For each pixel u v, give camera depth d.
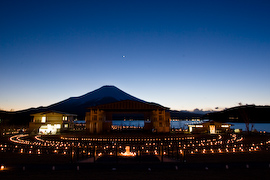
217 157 15.16
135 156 15.11
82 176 9.77
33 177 9.60
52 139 30.92
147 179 9.26
